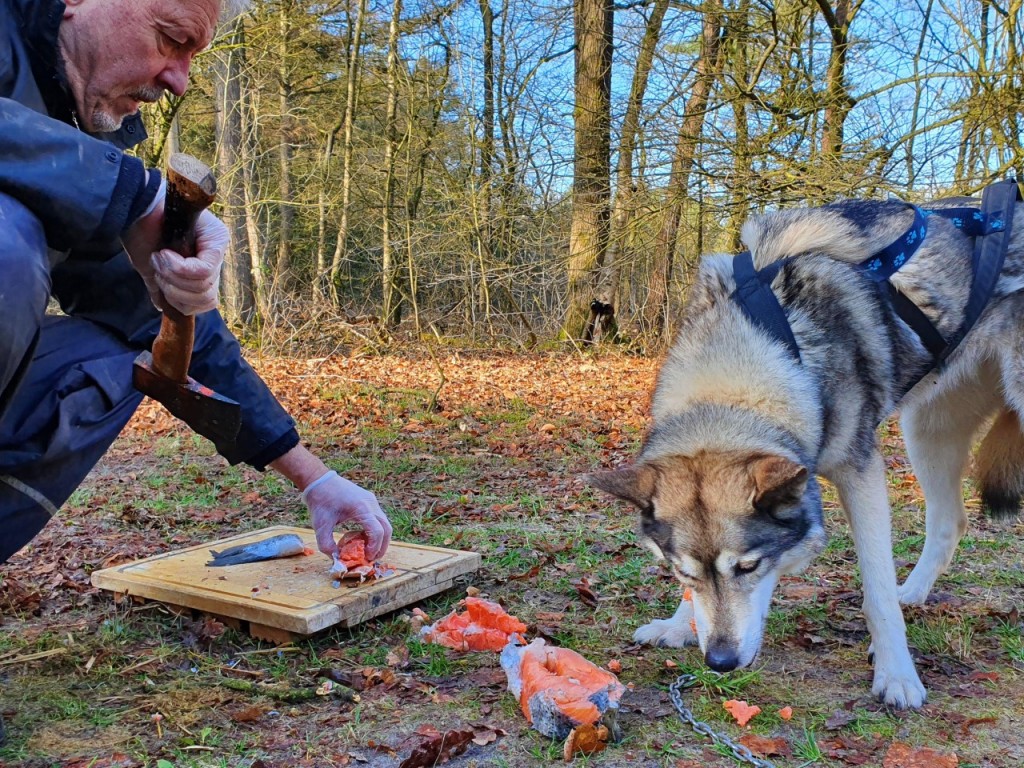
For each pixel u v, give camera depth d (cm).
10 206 190
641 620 362
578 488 619
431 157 1780
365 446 788
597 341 1714
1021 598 388
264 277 1739
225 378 304
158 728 258
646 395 1137
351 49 1814
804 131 1252
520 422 943
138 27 236
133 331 276
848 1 1376
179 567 372
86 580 397
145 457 745
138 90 250
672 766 241
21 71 226
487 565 433
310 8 1712
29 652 312
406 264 1756
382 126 1956
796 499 287
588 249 1639
